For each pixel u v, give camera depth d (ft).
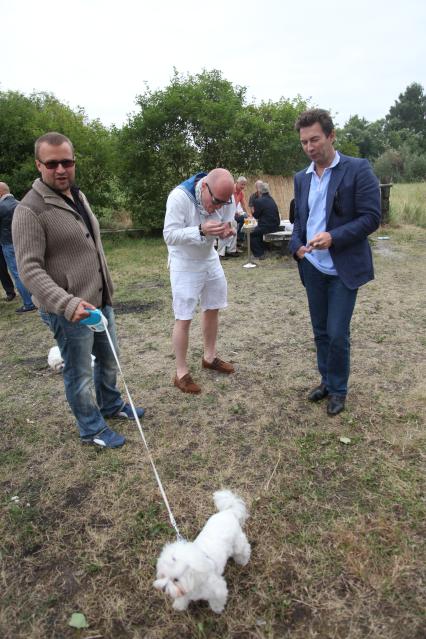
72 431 10.23
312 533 7.07
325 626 5.69
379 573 6.32
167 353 14.23
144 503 7.94
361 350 13.53
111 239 36.47
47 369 13.62
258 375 12.38
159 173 37.63
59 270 8.11
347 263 9.11
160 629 5.79
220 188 9.33
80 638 5.74
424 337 14.28
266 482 8.27
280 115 39.37
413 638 5.47
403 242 30.60
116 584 6.46
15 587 6.48
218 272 11.49
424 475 8.16
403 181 110.73
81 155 35.53
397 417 9.98
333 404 10.25
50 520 7.68
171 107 35.53
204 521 7.47
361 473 8.32
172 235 10.18
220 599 5.67
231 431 9.92
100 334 9.32
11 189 32.89
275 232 27.76
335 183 8.88
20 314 19.42
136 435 9.91
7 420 10.84
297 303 18.52
